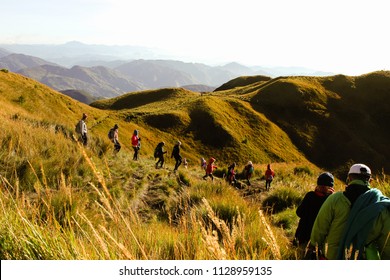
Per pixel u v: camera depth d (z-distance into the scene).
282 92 125.81
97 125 79.62
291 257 4.66
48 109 72.94
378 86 130.25
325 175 5.18
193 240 3.75
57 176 8.89
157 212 9.67
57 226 3.48
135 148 23.17
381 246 3.26
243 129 104.62
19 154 10.08
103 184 2.83
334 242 3.53
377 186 8.47
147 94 154.25
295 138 109.56
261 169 25.61
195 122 102.62
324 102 123.88
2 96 63.50
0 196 4.19
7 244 3.02
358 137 111.94
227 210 7.66
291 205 12.29
